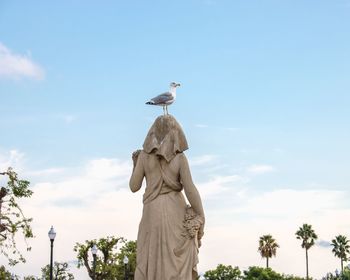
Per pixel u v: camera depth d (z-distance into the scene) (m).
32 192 40.56
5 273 43.59
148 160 13.61
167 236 13.34
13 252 40.06
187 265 13.35
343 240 98.88
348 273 80.44
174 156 13.52
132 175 13.89
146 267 13.40
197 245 13.64
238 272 98.56
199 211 13.45
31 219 40.56
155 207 13.44
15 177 40.06
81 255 71.06
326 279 81.38
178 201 13.55
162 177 13.49
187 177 13.44
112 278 71.12
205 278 99.31
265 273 96.69
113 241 71.50
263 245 102.25
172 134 13.59
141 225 13.61
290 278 99.62
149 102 14.12
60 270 63.19
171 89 14.37
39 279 62.38
